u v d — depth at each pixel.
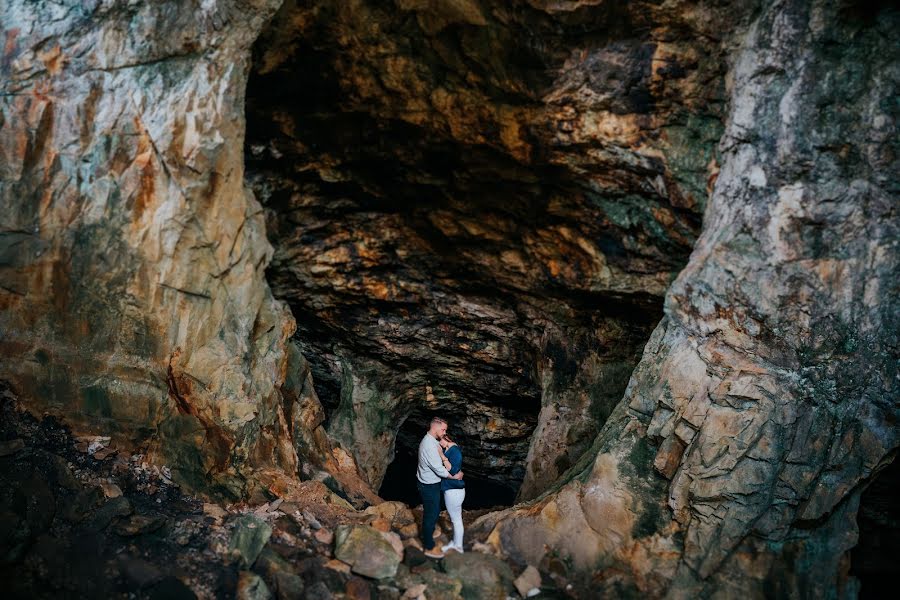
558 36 6.84
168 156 5.99
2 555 4.88
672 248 8.24
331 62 7.47
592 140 7.52
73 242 6.00
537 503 6.95
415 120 8.05
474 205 9.16
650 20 6.51
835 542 6.00
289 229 9.80
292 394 8.09
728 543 5.96
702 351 6.41
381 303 11.25
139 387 6.24
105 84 5.84
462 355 11.96
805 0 5.84
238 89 6.33
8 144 5.77
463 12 6.80
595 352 10.28
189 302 6.31
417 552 6.37
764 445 6.02
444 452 6.51
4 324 5.98
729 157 6.47
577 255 9.18
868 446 5.96
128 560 5.29
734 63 6.41
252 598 5.30
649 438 6.56
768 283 6.13
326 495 7.11
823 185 5.91
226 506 6.43
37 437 5.86
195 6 5.96
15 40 5.71
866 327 5.91
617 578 6.04
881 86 5.68
